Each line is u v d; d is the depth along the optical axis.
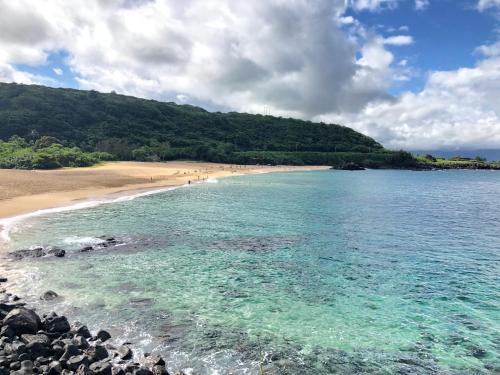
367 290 20.67
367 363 13.58
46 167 93.19
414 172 163.50
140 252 26.67
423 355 14.25
